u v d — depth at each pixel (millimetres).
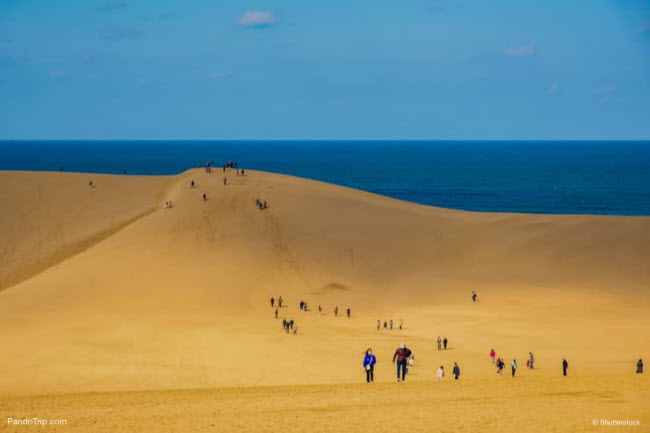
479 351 68375
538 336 75875
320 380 53875
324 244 121125
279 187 147125
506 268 114875
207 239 117750
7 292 94312
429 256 120062
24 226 127375
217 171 161500
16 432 24484
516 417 25078
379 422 24891
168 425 25031
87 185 147125
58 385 50312
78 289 95188
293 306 96500
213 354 63875
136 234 118125
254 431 23969
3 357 61219
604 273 111188
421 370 59344
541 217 136375
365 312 94562
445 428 23828
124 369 57094
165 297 94625
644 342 72188
